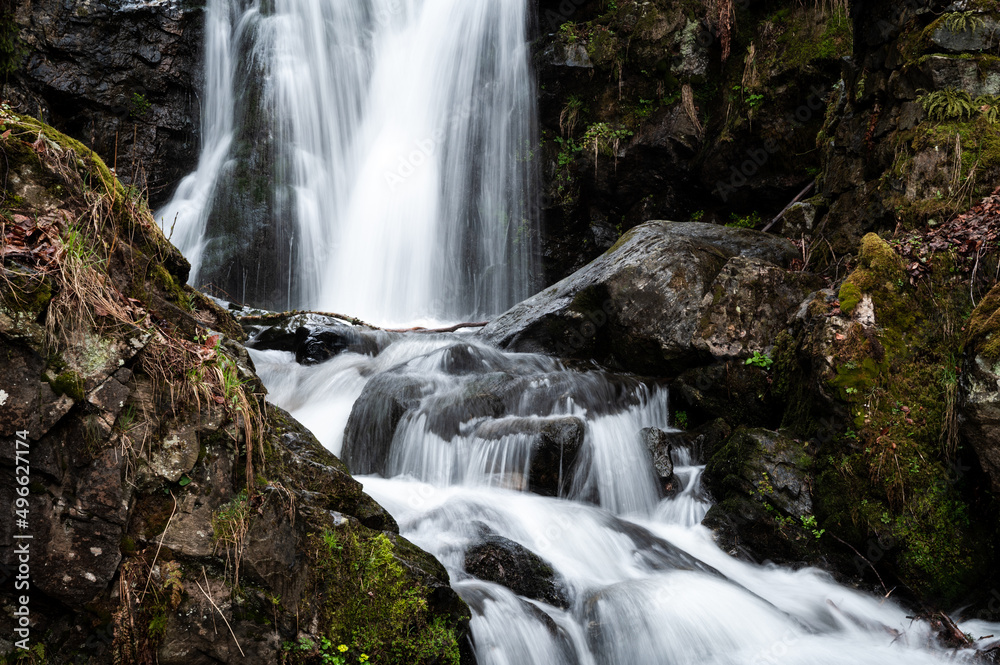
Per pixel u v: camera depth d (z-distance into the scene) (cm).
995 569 539
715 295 774
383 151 1433
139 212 371
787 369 687
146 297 355
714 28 1218
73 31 1231
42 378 299
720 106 1203
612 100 1282
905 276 629
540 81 1335
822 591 557
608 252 945
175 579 317
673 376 796
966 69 678
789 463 614
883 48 768
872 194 751
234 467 343
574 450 639
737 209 1207
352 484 423
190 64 1377
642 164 1262
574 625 463
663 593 493
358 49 1480
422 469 659
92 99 1251
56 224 326
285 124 1394
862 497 575
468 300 1381
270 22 1418
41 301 304
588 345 864
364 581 371
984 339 535
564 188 1328
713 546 612
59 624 304
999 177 646
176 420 329
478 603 436
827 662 468
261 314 1064
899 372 597
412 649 366
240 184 1342
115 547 307
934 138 673
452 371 781
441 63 1426
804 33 1110
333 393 797
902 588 554
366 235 1400
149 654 310
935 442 574
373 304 1371
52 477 299
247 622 330
